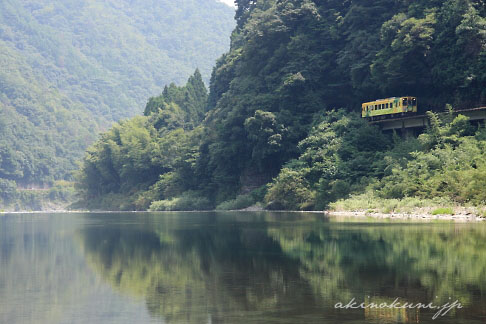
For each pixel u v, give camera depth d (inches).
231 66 6338.6
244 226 2332.7
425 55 3700.8
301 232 1915.6
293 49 4798.2
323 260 1229.7
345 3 4872.0
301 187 4003.4
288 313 789.9
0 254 1478.8
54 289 987.9
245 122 4653.1
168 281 1040.2
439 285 947.3
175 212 4835.1
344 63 4498.0
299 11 4874.5
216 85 6776.6
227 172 5211.6
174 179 5994.1
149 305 855.7
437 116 3538.4
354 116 4220.0
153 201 6220.5
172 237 1881.2
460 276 1020.5
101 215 4672.7
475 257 1222.9
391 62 3816.4
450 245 1414.9
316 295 893.2
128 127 7667.3
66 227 2664.9
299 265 1175.6
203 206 5378.9
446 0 3821.4
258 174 4958.2
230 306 836.0
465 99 3718.0
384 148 3927.2
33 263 1299.2
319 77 4697.3
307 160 4084.6
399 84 3991.1
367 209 3073.3
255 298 882.8
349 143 3966.5
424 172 3036.4
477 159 2856.8
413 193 2994.6
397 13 4274.1
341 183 3607.3
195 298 895.1
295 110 4670.3
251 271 1120.2
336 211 3319.4
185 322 757.3
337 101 4820.4
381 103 3978.8
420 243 1465.3
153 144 6870.1
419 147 3440.0
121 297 914.7
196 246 1569.9
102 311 823.7
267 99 4749.0
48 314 810.2
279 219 2812.5
